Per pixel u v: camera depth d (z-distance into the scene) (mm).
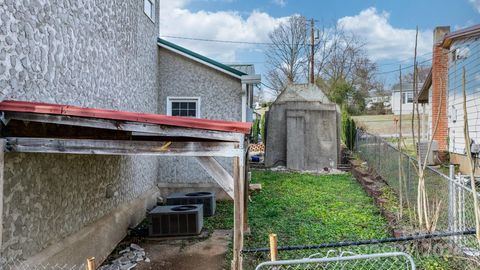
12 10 3939
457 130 13961
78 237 5492
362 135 16516
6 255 3898
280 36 39688
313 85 16391
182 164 10828
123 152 4113
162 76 10578
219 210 9773
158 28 10562
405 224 6523
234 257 4129
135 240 7398
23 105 3756
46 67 4633
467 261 4840
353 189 11547
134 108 8414
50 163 4879
